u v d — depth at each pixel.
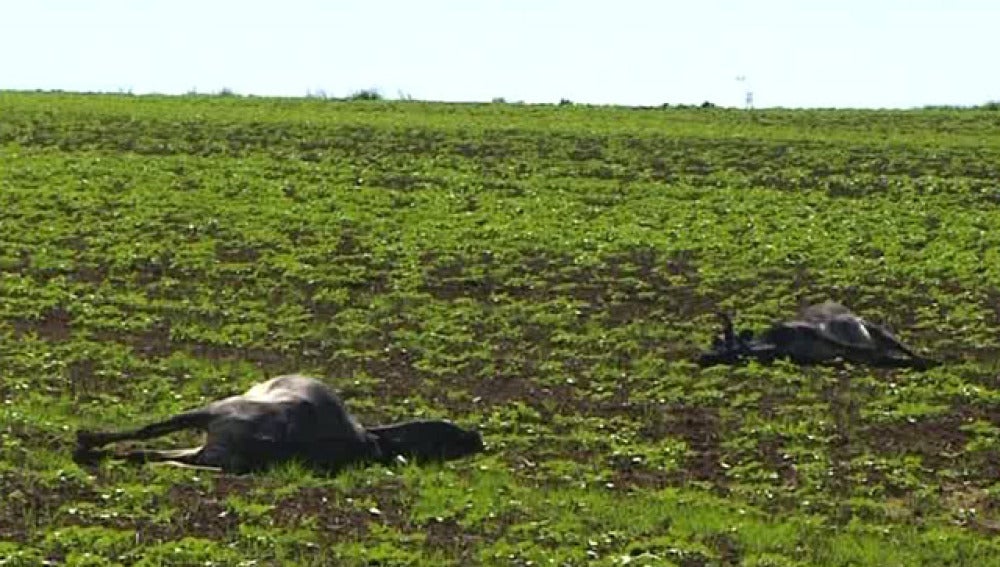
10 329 93.06
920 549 55.47
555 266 115.25
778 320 101.25
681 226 128.62
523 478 63.06
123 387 78.75
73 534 50.25
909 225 130.50
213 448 60.22
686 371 86.62
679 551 52.66
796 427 74.31
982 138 179.12
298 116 185.75
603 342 94.19
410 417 74.06
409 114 193.88
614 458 68.00
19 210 128.00
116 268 112.38
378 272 112.56
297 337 93.94
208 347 90.94
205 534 52.03
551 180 148.12
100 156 153.62
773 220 131.50
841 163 159.50
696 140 172.50
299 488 58.31
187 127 172.75
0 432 65.94
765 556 52.72
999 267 115.69
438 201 137.12
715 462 68.50
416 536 52.72
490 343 93.81
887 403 79.38
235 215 129.12
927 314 103.00
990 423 77.12
